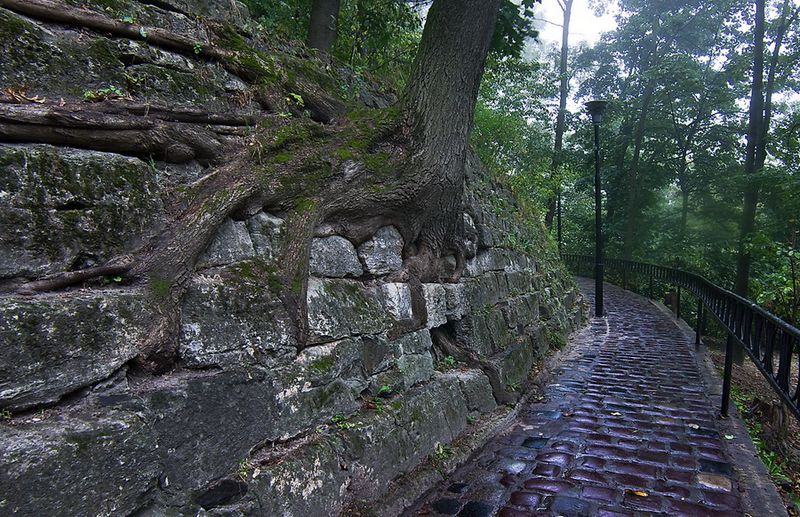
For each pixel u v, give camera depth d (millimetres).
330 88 4488
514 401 5430
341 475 2982
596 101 12734
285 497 2584
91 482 1801
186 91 3027
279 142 3346
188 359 2416
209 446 2352
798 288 9117
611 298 17172
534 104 16281
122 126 2502
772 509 3385
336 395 3213
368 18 7570
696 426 4965
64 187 2143
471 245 5875
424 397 4102
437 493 3600
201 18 3377
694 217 20250
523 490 3641
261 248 3039
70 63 2477
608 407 5633
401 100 4445
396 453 3494
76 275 2139
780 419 5289
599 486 3695
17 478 1618
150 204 2479
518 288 7711
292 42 4523
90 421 1894
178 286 2447
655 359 8156
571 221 27469
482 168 8336
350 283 3783
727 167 19438
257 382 2662
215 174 2904
